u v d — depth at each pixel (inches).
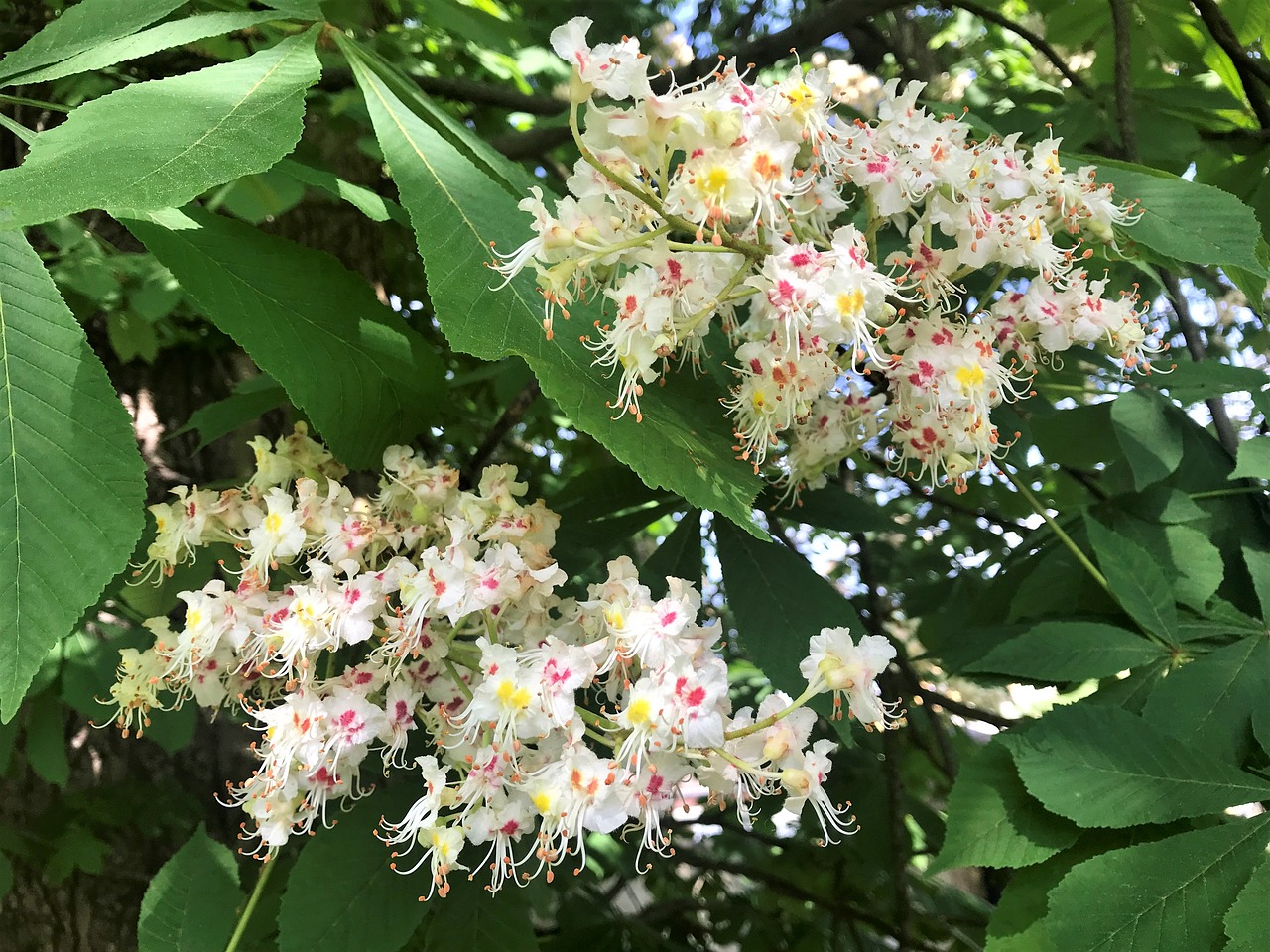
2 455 10.1
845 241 11.3
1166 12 25.7
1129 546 15.2
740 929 31.3
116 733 25.3
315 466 14.6
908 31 35.1
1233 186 23.0
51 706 19.2
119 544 10.2
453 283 11.3
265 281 13.9
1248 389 16.4
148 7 12.7
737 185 10.3
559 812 11.0
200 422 19.1
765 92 11.2
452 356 31.5
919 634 29.5
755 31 40.0
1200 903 11.7
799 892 29.3
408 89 13.1
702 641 11.8
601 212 11.1
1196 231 13.6
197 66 21.6
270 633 12.9
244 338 13.3
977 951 28.5
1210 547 15.9
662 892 34.8
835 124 12.6
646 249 11.1
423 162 12.0
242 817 26.2
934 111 15.3
